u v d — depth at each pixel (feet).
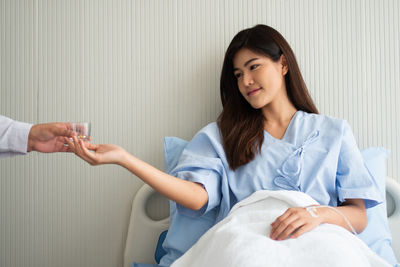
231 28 4.41
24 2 4.36
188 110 4.40
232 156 3.67
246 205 3.21
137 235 4.10
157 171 3.09
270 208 3.06
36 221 4.29
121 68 4.38
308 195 3.26
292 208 2.82
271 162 3.52
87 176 4.33
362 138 4.38
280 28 4.42
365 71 4.40
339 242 2.43
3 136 3.04
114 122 4.36
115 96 4.38
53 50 4.37
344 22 4.40
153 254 4.11
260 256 2.31
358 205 3.37
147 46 4.39
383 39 4.42
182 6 4.41
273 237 2.60
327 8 4.41
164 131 4.38
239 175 3.63
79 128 2.79
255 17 4.41
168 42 4.40
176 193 3.17
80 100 4.36
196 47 4.42
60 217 4.30
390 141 4.38
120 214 4.32
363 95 4.40
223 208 3.59
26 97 4.34
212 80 4.41
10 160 4.29
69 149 3.14
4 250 4.27
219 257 2.50
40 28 4.36
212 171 3.58
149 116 4.38
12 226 4.28
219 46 4.42
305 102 3.94
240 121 3.89
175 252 3.66
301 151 3.50
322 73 4.41
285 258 2.31
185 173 3.47
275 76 3.69
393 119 4.38
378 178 3.94
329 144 3.53
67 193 4.31
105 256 4.30
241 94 4.00
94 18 4.38
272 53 3.69
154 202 4.34
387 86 4.40
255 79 3.67
